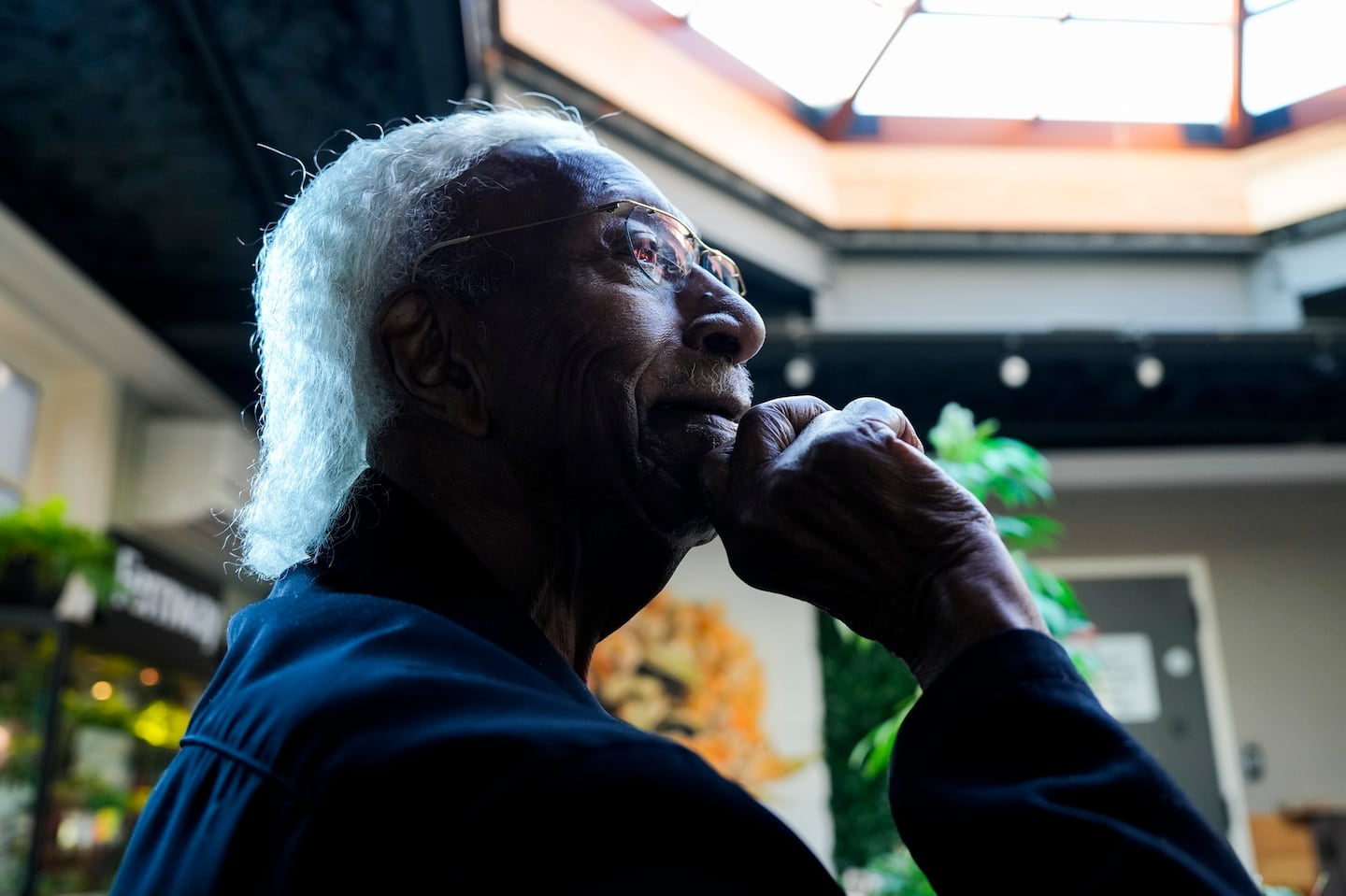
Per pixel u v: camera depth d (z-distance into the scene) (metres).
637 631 6.38
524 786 0.45
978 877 0.48
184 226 4.53
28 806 3.18
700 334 0.78
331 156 4.03
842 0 4.99
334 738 0.49
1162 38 5.35
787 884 0.48
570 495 0.75
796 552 0.65
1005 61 5.44
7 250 4.09
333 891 0.46
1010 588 0.58
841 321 6.00
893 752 0.55
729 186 5.48
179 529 5.38
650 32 5.02
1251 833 6.48
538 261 0.76
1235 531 7.02
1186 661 6.81
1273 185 6.18
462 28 3.26
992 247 6.18
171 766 0.62
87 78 3.62
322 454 0.78
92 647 4.24
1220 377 6.27
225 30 3.38
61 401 4.93
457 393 0.75
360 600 0.61
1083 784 0.48
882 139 5.97
